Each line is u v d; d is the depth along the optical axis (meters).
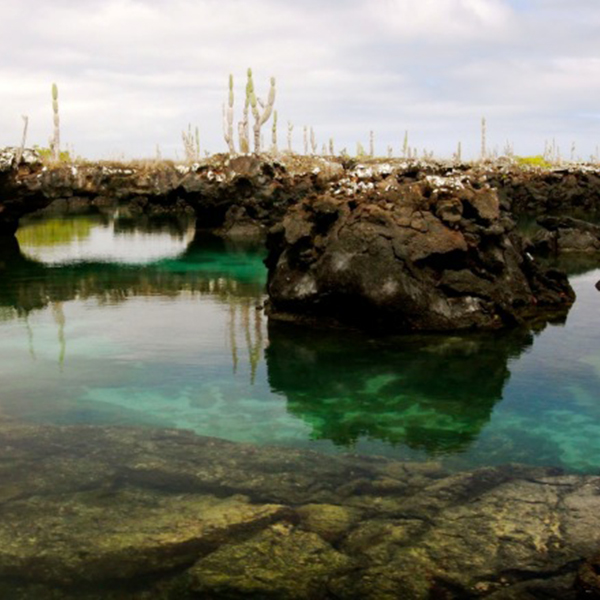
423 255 17.03
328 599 5.93
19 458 9.30
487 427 11.15
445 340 16.45
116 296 22.86
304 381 13.58
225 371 14.25
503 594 5.96
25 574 6.34
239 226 40.94
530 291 19.81
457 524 7.26
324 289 17.17
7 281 25.95
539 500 7.84
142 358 15.20
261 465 9.15
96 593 6.05
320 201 18.06
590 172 56.38
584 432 10.97
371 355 15.30
